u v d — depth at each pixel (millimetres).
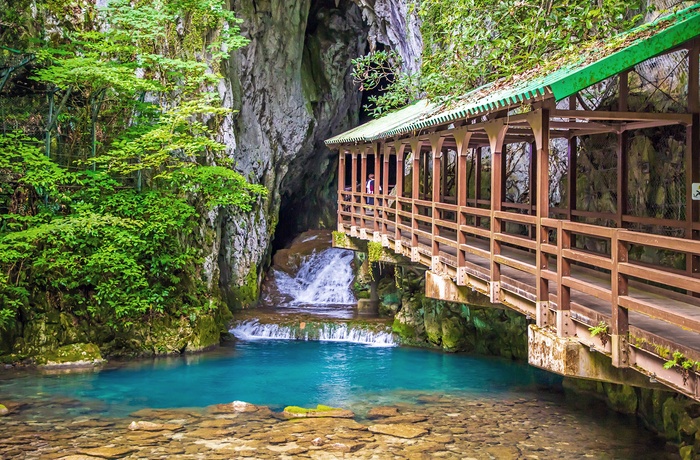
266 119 28406
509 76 13086
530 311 10258
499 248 11406
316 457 11172
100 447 11664
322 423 12984
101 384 16047
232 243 26141
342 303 27375
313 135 31250
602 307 9000
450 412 13742
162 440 12016
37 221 18266
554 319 9273
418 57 25531
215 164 23188
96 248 18672
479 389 15578
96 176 18656
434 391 15406
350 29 31328
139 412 13750
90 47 19078
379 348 20406
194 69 20312
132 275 18734
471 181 20859
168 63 19328
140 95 20844
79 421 13148
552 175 16359
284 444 11789
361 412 13805
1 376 16688
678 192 11758
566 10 13773
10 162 18672
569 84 8414
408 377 16750
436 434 12344
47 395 15000
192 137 20031
